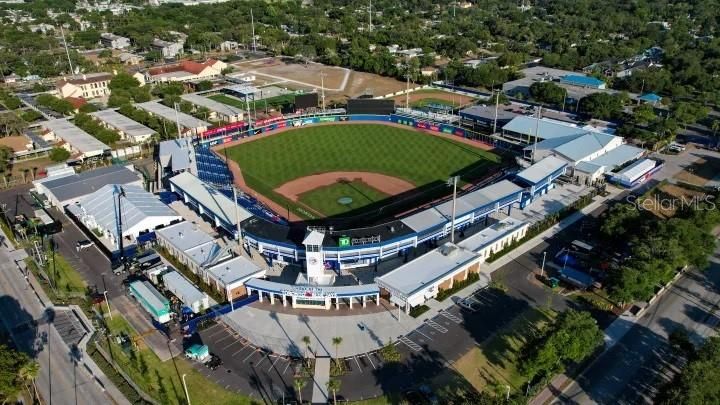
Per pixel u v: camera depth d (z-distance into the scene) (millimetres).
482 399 76812
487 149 192375
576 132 183250
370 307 106250
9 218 145625
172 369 90188
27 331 101062
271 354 93688
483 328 99438
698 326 99000
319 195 157250
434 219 125562
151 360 92312
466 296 108938
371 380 87375
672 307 104812
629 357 91812
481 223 138500
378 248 115688
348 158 187125
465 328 99562
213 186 155875
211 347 95562
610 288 102938
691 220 123062
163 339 97688
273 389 85625
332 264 119375
